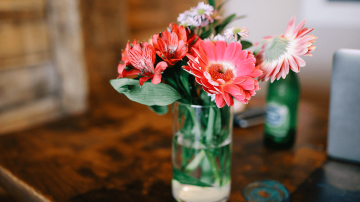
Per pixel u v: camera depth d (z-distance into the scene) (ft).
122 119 2.90
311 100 4.94
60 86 4.89
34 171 2.10
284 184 1.94
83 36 4.67
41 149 2.37
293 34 1.45
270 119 2.33
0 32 4.10
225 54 1.42
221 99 1.34
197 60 1.36
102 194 1.87
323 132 2.60
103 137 2.55
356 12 4.22
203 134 1.63
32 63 4.53
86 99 4.93
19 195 2.00
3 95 4.31
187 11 1.55
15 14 4.19
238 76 1.40
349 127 2.08
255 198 1.82
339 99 2.07
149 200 1.82
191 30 1.54
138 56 1.38
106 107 3.24
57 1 4.46
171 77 1.56
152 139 2.51
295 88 2.32
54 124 2.80
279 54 1.42
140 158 2.24
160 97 1.47
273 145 2.36
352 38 4.33
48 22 4.57
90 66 4.91
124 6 5.30
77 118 2.94
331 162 2.17
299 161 2.19
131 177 2.03
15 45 4.29
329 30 4.53
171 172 2.08
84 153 2.31
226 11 5.56
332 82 2.08
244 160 2.21
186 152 1.68
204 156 1.65
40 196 1.86
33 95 4.66
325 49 4.64
